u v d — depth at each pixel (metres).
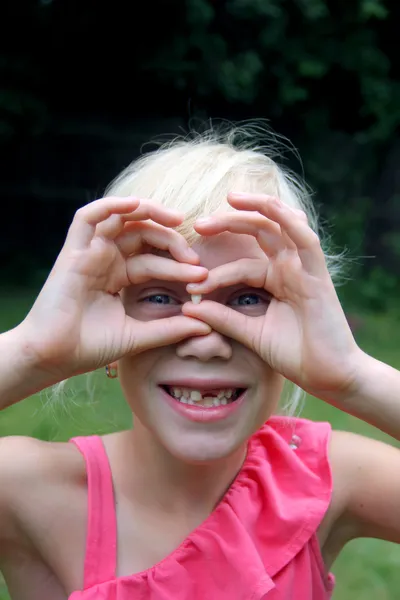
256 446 0.56
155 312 0.49
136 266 0.47
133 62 3.02
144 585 0.50
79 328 0.46
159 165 0.54
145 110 3.21
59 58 3.05
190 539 0.51
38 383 0.47
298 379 0.48
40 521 0.52
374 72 3.12
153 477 0.53
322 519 0.54
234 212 0.47
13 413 1.37
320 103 3.19
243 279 0.47
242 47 3.02
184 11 2.87
